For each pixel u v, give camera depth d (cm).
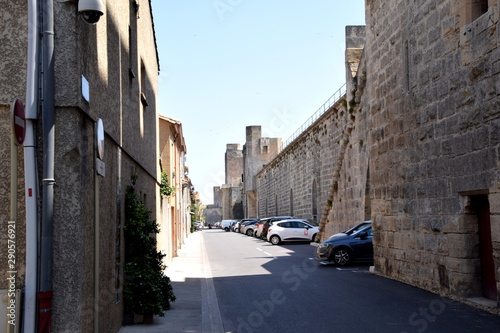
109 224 764
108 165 761
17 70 593
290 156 4762
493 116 941
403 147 1354
